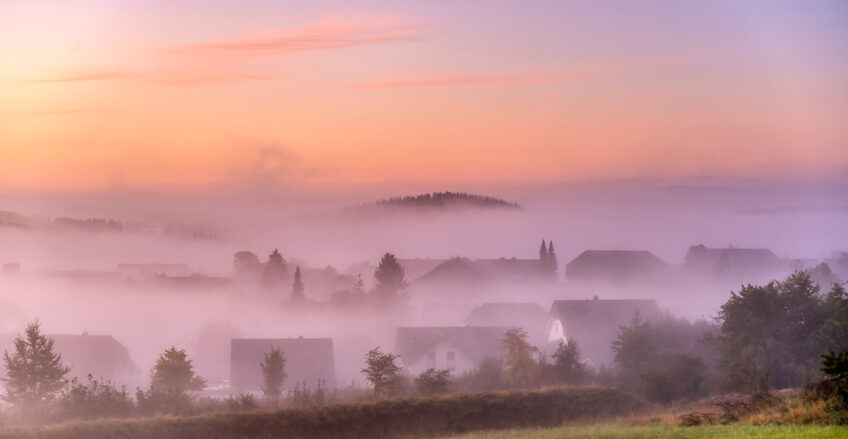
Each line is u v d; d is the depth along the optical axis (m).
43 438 49.03
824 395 41.34
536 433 45.28
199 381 70.81
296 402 61.50
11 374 63.62
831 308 69.00
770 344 66.81
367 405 56.25
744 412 44.88
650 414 55.94
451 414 56.66
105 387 60.56
